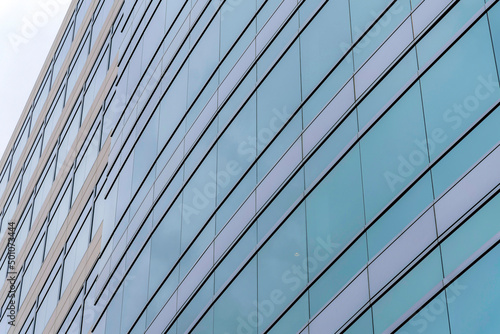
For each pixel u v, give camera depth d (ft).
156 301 89.92
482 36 55.26
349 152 64.69
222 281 77.05
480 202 50.65
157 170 99.55
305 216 67.36
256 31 85.46
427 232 53.98
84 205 128.57
